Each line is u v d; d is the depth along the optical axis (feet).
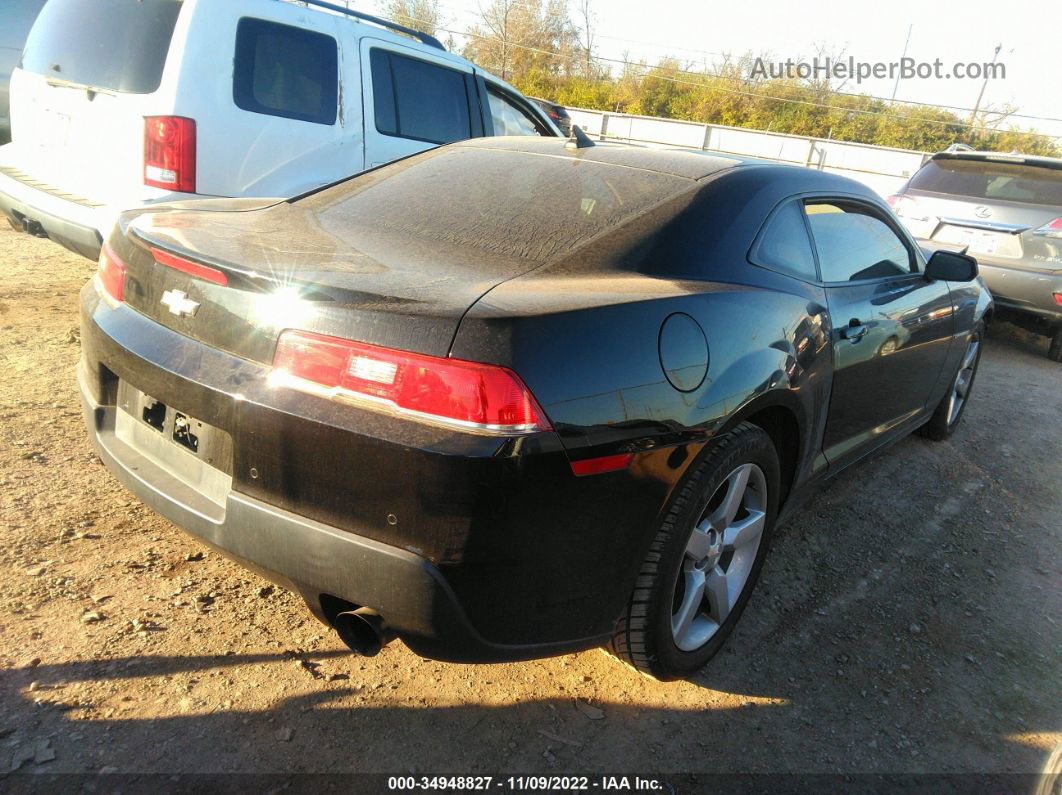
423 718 6.98
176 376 6.42
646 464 6.32
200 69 13.88
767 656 8.42
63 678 6.84
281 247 7.00
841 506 12.08
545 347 5.76
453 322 5.60
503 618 5.96
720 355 7.09
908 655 8.73
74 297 17.40
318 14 16.01
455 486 5.44
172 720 6.57
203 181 14.15
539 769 6.59
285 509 5.98
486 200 8.48
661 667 7.38
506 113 21.65
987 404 18.03
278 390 5.90
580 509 5.96
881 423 11.59
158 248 6.88
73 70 15.06
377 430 5.52
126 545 8.83
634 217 7.90
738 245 8.21
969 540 11.54
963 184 23.54
